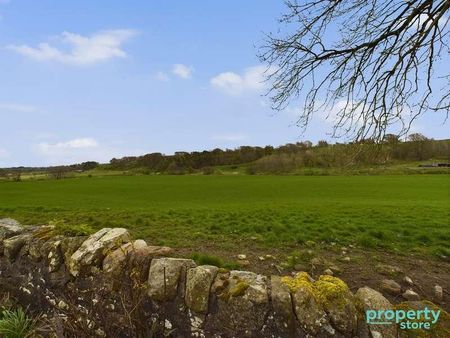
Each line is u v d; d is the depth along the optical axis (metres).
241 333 3.66
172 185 44.78
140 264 4.34
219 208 16.27
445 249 7.40
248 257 6.71
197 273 4.00
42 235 5.58
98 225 11.64
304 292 3.62
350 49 5.73
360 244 7.93
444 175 50.66
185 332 3.93
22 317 4.57
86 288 4.61
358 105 5.78
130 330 3.98
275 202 20.81
